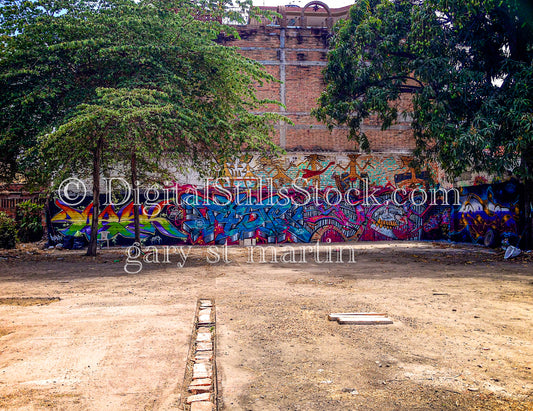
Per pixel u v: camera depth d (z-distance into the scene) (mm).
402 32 13156
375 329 4930
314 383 3416
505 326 5047
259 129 13453
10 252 14344
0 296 6918
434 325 5094
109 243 17766
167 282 8320
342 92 14617
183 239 18359
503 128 10930
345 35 14031
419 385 3375
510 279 8484
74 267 10812
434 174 19844
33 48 11570
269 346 4324
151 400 3117
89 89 11539
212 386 3385
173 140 12492
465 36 12141
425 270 9867
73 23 11477
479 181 16312
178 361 3904
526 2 10484
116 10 12055
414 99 12656
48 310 5887
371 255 13320
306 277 8867
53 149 10172
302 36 20422
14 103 11156
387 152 20188
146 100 10352
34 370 3678
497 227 15344
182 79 11523
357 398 3145
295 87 20266
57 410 2945
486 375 3574
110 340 4500
